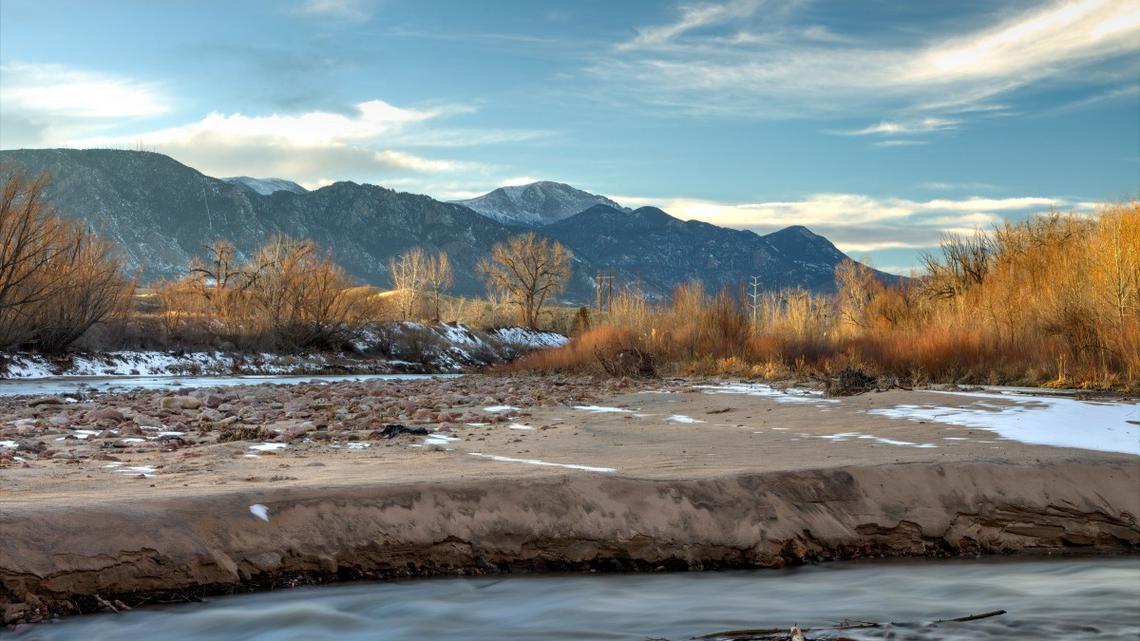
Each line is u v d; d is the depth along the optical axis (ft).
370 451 35.65
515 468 30.22
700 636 19.42
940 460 30.63
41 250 124.36
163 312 157.07
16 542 20.24
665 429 42.98
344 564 23.25
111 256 138.51
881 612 21.72
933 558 26.94
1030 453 32.42
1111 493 29.14
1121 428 38.52
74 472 29.07
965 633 19.77
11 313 122.93
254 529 22.91
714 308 108.27
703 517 26.32
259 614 20.66
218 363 148.77
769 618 21.18
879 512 27.71
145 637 19.27
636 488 26.66
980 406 46.88
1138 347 61.21
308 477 27.86
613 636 19.85
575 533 25.25
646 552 25.38
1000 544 27.71
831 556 26.58
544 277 296.51
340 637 19.60
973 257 105.81
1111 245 73.61
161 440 38.40
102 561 20.79
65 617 20.03
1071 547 28.12
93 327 138.92
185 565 21.54
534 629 20.30
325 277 176.86
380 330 193.26
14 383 104.88
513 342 240.12
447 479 26.63
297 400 61.67
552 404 57.72
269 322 167.43
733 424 44.78
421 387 78.33
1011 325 76.33
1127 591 23.44
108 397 66.08
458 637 19.79
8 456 31.60
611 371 91.35
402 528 24.21
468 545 24.53
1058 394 53.72
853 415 46.03
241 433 39.58
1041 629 20.20
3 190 121.39
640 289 133.59
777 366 83.25
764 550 25.82
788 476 28.22
